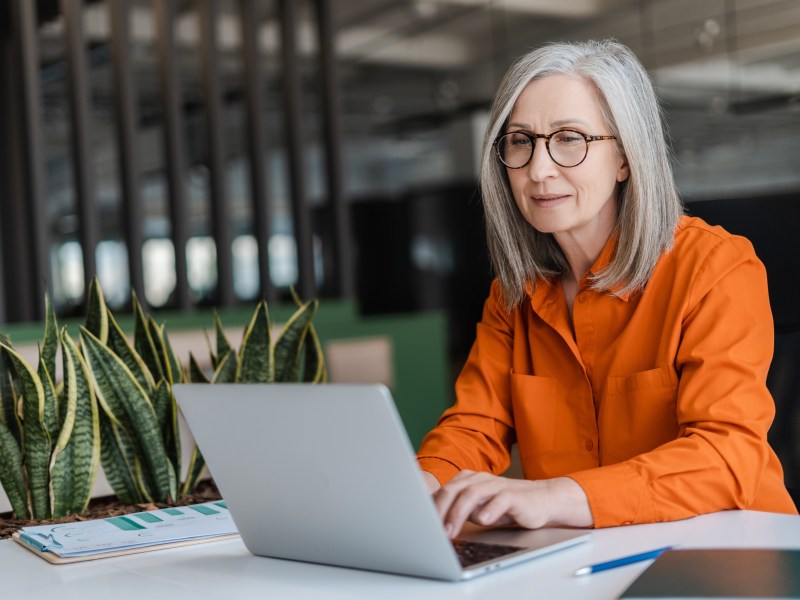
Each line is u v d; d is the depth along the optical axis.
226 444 1.06
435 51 9.55
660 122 1.44
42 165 4.77
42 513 1.51
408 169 15.96
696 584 0.83
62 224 15.38
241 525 1.12
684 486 1.16
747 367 1.28
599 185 1.39
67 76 4.82
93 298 1.64
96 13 7.25
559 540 1.07
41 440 1.50
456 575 0.94
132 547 1.17
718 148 10.50
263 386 0.98
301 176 6.00
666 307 1.38
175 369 1.72
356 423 0.91
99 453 1.54
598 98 1.38
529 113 1.40
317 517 1.01
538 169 1.39
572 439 1.46
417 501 0.91
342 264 6.13
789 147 10.54
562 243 1.47
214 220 5.55
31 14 4.76
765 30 7.89
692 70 8.41
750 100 8.59
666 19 8.21
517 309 1.56
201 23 5.54
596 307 1.44
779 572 0.85
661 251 1.39
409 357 5.46
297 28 6.02
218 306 5.53
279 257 16.88
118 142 5.06
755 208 1.66
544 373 1.50
